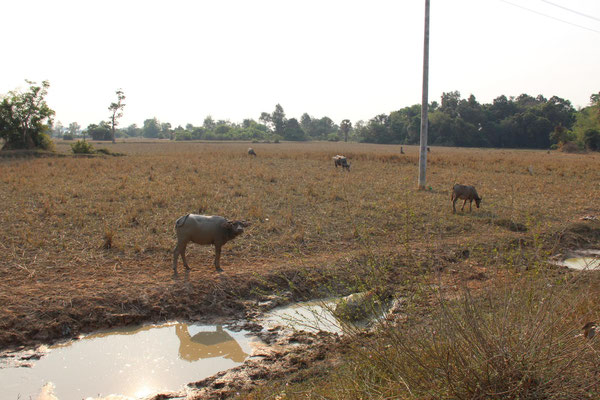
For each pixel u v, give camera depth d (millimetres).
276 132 169000
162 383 6102
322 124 192000
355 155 42719
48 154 38938
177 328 7758
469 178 26484
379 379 4902
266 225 13445
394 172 29656
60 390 5855
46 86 43938
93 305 7816
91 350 6945
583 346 4211
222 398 5684
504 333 4289
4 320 7141
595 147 78500
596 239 13000
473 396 4078
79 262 9805
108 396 5754
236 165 31328
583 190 21781
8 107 42469
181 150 59312
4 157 35812
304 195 18953
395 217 14844
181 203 16328
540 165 35312
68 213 14031
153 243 11219
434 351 4586
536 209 16391
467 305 4605
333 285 8766
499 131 116375
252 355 6781
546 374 4109
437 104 154750
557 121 116125
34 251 10367
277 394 5469
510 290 4910
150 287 8602
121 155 42344
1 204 15141
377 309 6398
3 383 5961
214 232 9430
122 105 105688
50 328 7211
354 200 17922
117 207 15172
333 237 12516
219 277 9242
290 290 9156
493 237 11336
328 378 5715
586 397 3992
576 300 4816
